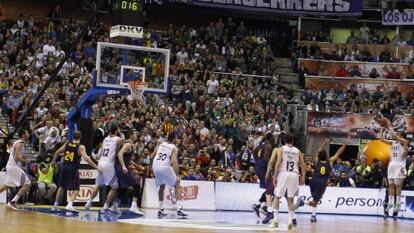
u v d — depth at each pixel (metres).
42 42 30.81
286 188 15.20
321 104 33.66
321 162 19.27
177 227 13.95
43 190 20.14
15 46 29.94
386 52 36.56
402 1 37.12
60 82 27.39
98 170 17.81
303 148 32.19
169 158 17.97
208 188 23.55
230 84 32.69
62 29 32.16
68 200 19.42
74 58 30.56
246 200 23.92
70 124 21.42
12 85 26.45
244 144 28.41
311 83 35.78
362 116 32.03
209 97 30.17
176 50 34.28
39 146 23.23
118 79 22.52
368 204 25.05
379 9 38.00
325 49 37.59
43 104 25.08
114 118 24.19
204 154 24.97
